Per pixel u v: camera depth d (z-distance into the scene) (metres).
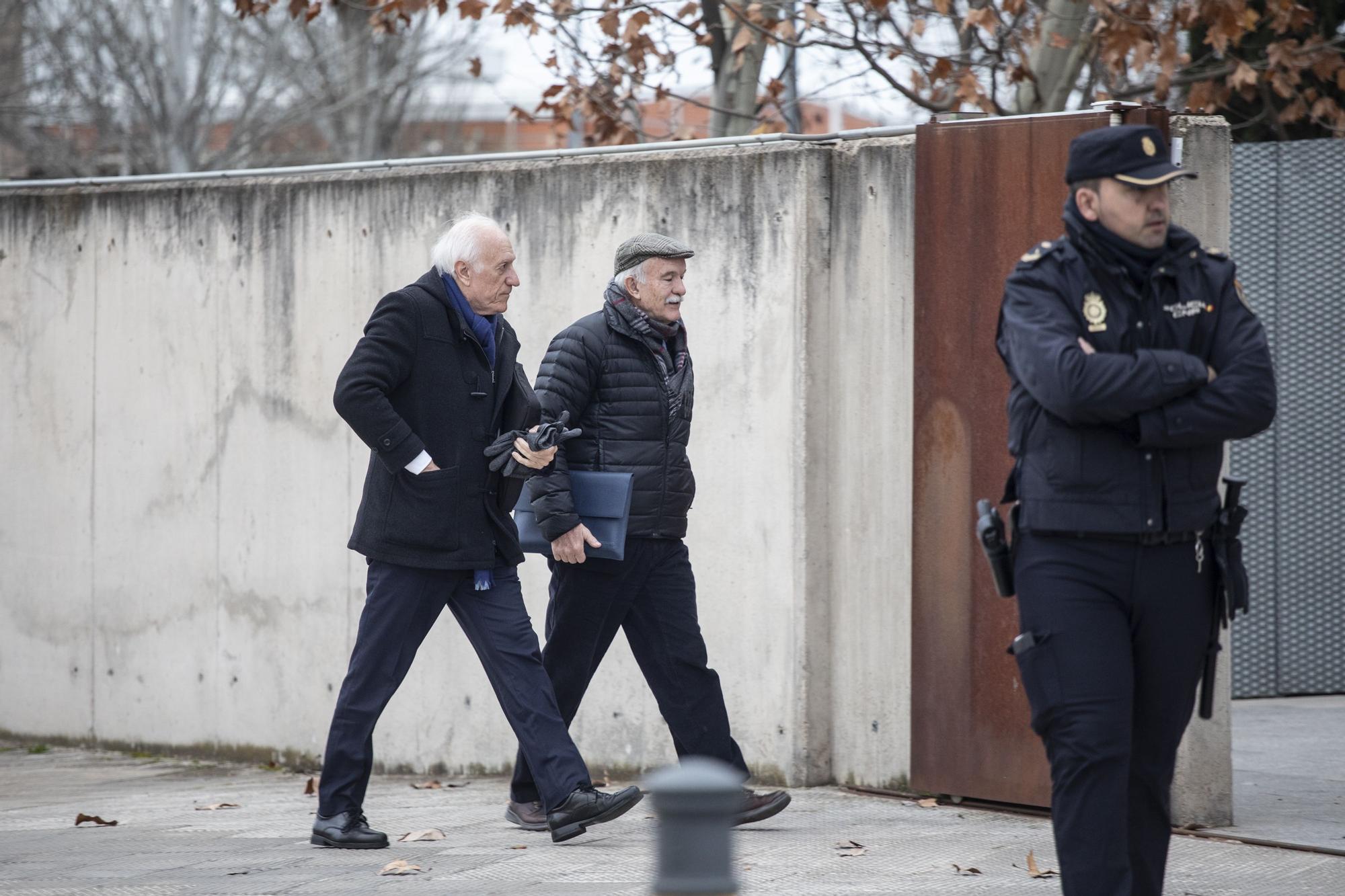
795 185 14.92
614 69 23.70
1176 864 11.67
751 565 15.25
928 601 14.11
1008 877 11.45
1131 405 8.34
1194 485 8.63
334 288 17.92
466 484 12.67
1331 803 13.83
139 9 54.66
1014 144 13.42
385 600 12.75
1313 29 22.31
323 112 54.84
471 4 23.70
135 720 19.48
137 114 55.69
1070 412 8.41
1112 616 8.66
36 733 20.23
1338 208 19.64
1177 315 8.66
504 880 11.67
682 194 15.63
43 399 20.11
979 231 13.65
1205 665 8.98
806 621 14.92
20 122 55.72
